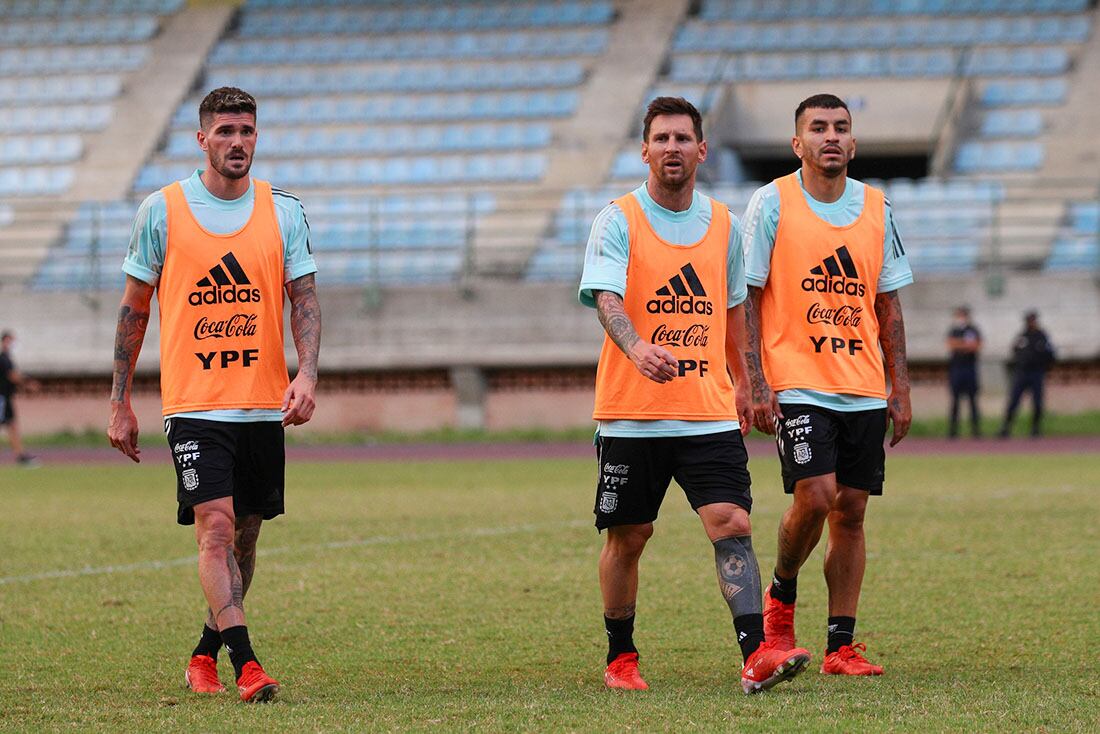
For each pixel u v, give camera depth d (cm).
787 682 2150
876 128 12062
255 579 3350
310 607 2956
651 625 2730
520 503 5188
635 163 11919
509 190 11869
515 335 10144
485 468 7106
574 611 2881
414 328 10212
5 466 7844
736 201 10975
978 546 3784
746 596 2072
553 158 12088
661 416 2123
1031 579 3206
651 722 1808
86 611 2938
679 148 2119
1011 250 10538
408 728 1773
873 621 2731
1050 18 13025
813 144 2306
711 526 2122
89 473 7219
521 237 11044
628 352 2028
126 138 12712
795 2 13650
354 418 10194
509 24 13575
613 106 12456
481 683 2186
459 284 10244
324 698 2041
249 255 2142
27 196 12275
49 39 13800
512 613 2862
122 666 2358
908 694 2017
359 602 3011
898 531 4134
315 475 6706
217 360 2125
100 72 13388
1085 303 9656
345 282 10850
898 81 12125
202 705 1980
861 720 1816
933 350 9619
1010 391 9219
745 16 13512
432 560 3656
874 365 2325
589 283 2116
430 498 5425
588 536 4150
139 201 11925
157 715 1892
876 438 2322
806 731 1748
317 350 2164
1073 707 1905
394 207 11512
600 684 2172
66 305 10431
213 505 2088
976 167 11750
